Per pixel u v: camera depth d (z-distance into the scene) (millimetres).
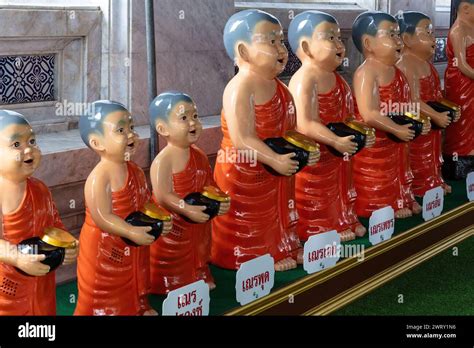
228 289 3775
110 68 4711
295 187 4406
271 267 3699
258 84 3869
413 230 4668
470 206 5246
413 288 4371
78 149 3984
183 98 3551
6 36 4195
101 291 3273
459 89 5699
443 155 5898
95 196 3211
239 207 3959
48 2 4785
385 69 4691
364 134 4320
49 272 2936
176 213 3576
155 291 3680
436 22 7902
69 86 4637
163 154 3564
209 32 5109
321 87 4281
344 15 6473
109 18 4656
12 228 2914
